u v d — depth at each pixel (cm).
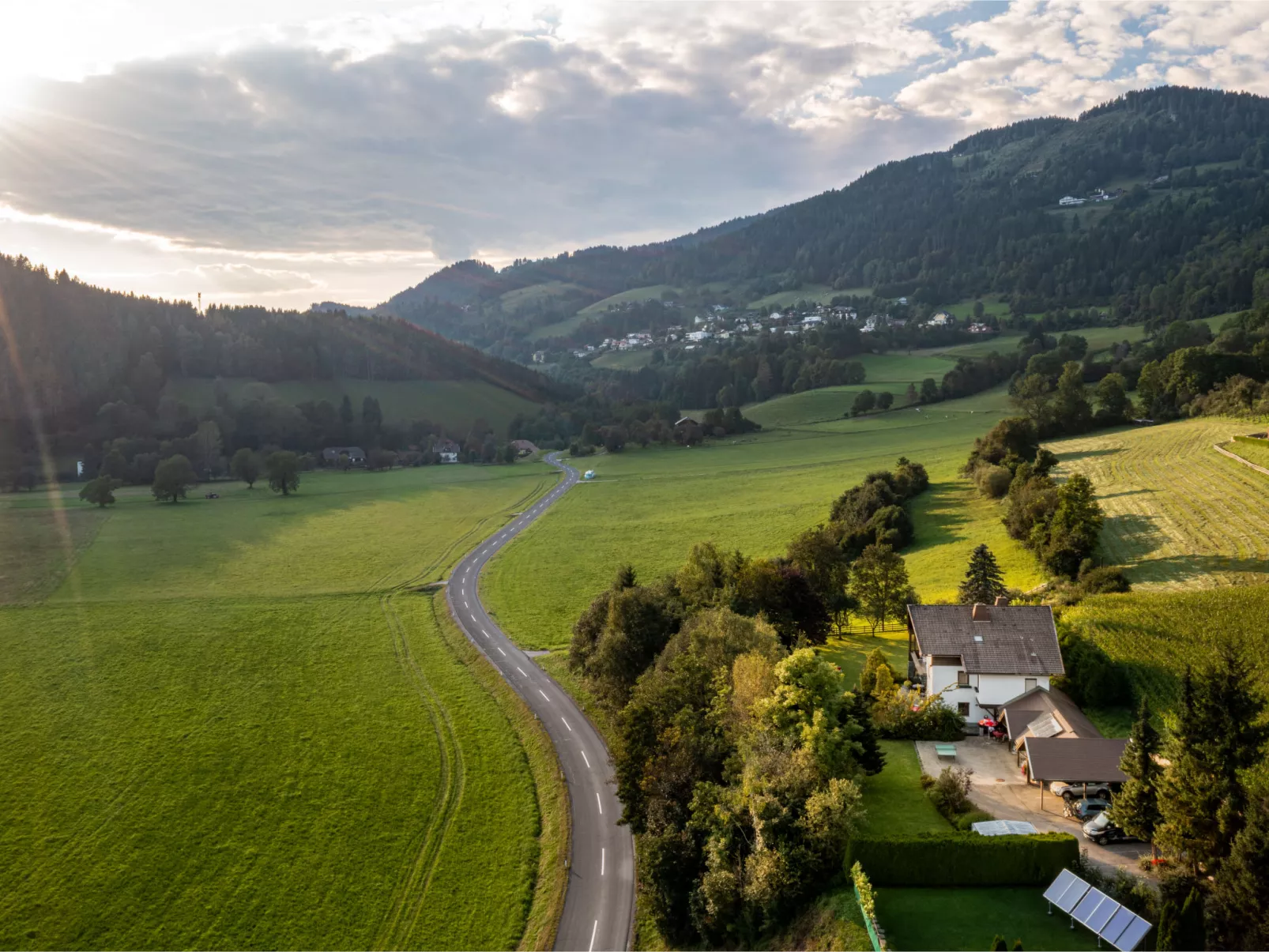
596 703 7744
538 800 6203
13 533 15575
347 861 5531
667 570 12269
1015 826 4269
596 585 11862
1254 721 4644
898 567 8569
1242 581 7488
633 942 4634
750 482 18562
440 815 6047
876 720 5828
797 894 3984
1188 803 3762
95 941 4872
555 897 5041
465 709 7750
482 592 11800
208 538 15325
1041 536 9575
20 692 8175
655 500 17725
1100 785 4612
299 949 4794
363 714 7662
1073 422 16738
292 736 7231
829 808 4091
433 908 5075
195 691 8206
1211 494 10269
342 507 18525
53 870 5462
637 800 5334
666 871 4572
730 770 4988
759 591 7869
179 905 5138
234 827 5900
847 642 8469
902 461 14812
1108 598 7494
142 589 11906
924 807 4662
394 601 11344
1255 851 3288
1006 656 6016
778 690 4978
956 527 11875
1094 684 5966
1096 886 3662
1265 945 3155
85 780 6531
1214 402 15862
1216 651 6147
